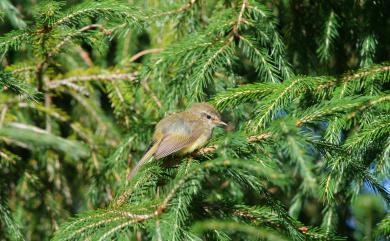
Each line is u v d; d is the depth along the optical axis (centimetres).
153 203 838
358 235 1021
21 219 1368
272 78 1043
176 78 1114
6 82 957
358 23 1170
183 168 920
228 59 1039
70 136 1420
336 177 935
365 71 969
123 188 946
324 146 866
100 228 808
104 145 1406
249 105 1186
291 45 1215
